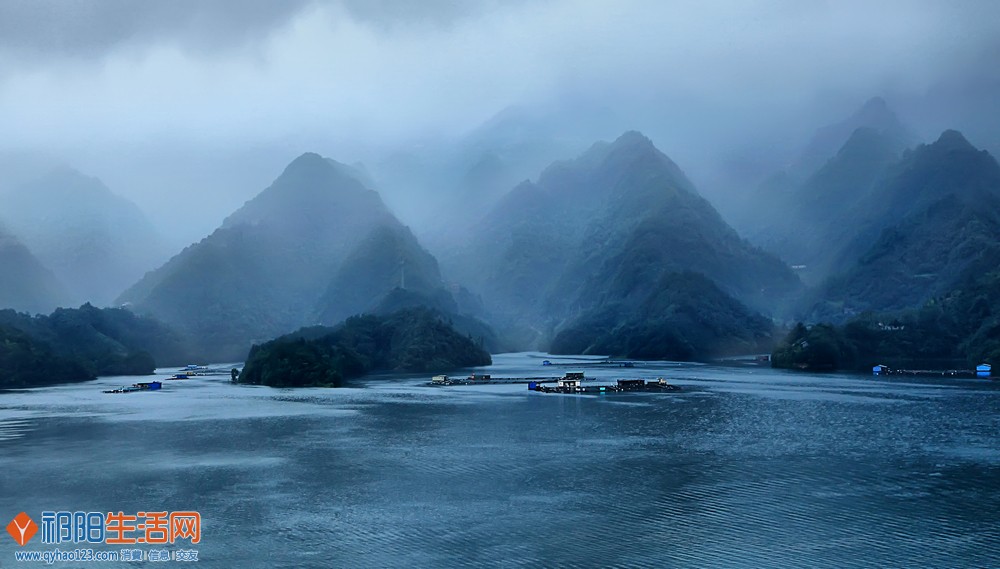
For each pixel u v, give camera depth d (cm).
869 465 13900
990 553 9256
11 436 17912
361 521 10788
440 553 9488
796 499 11625
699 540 9800
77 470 14012
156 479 13288
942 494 11856
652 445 16150
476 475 13438
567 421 19950
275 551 9656
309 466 14262
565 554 9375
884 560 9056
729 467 13850
